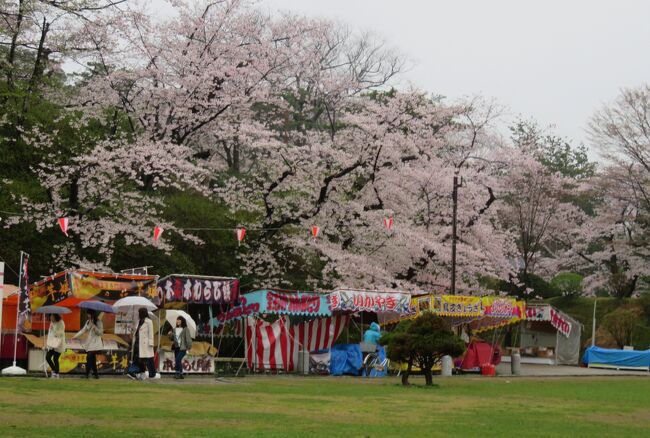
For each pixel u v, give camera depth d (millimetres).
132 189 32781
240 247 35188
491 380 27078
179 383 20562
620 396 21359
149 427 11516
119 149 30172
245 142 33938
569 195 53875
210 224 34500
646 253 52500
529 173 43844
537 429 13188
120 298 22406
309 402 16469
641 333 49688
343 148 35219
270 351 26547
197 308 27641
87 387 17969
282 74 41094
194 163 36156
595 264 57375
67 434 10523
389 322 30172
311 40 45219
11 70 31938
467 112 38438
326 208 34500
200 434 10922
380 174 34969
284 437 10891
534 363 41312
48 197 30438
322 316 27719
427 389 21516
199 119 35438
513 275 42188
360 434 11586
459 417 14602
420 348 22078
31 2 29328
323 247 33375
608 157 49531
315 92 50875
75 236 30203
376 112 36188
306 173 34031
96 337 21281
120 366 22891
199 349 24594
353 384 22469
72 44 34531
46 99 36375
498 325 32188
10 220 28734
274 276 35156
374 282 34625
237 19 36844
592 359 39625
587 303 54781
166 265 32281
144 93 35844
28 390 16547
